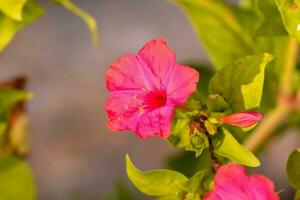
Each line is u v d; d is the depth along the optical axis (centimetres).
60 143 80
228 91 37
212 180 36
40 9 42
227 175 34
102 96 82
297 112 49
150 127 35
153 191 36
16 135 48
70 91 83
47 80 83
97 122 81
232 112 37
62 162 79
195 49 83
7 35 42
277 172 73
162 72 36
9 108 43
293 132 72
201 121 36
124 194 51
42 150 80
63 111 82
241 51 44
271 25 39
